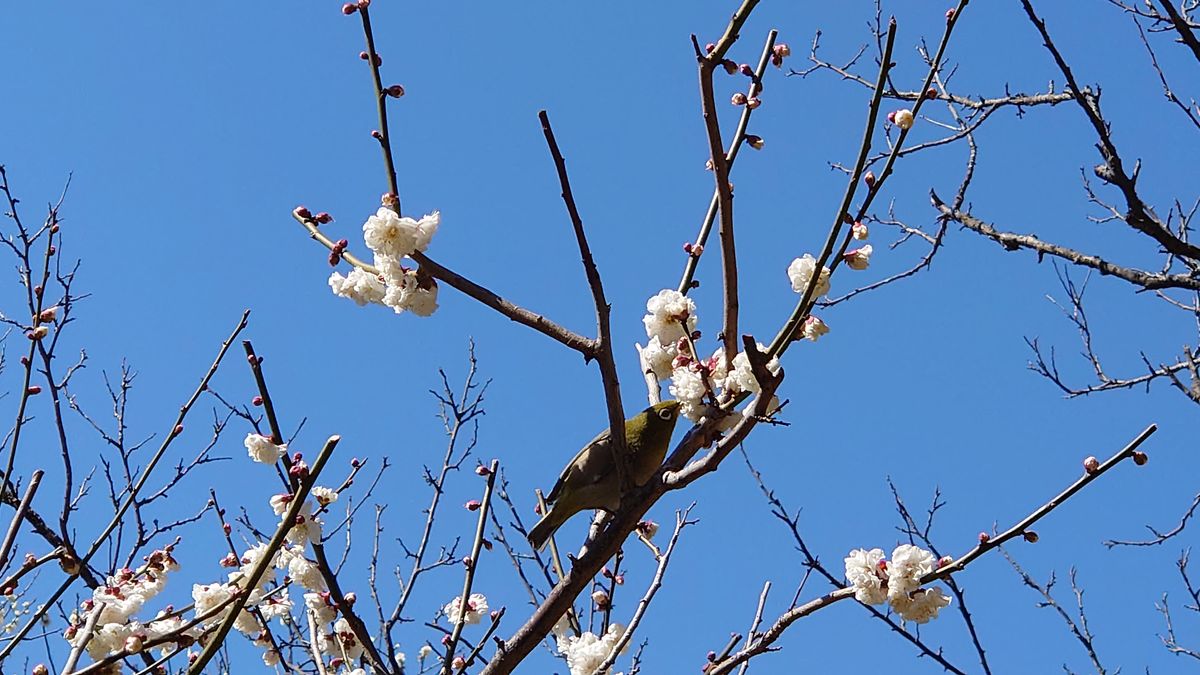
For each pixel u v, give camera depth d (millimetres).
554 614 4445
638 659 5223
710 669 4277
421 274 4277
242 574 4617
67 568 3969
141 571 4270
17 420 4379
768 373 4039
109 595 3984
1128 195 6152
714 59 4242
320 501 4625
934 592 3955
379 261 4223
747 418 4098
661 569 4973
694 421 4488
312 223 4551
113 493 5172
